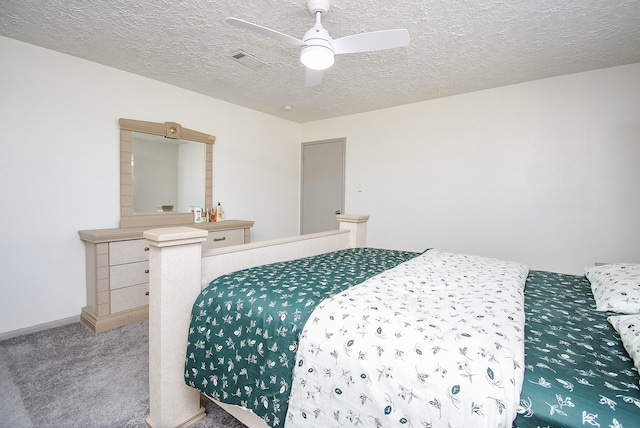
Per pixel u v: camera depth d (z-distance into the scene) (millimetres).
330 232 2506
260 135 4160
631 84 2527
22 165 2299
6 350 2105
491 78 2857
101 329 2400
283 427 1075
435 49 2275
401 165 3787
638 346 878
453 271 1719
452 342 898
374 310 1117
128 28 2059
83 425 1436
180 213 3264
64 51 2412
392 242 3900
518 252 3072
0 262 2234
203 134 3410
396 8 1777
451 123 3400
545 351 943
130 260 2576
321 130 4547
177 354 1374
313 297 1265
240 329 1249
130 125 2811
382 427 880
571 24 1933
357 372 948
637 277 1444
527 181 2994
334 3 1730
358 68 2627
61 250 2502
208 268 1579
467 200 3340
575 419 684
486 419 740
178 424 1393
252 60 2529
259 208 4207
